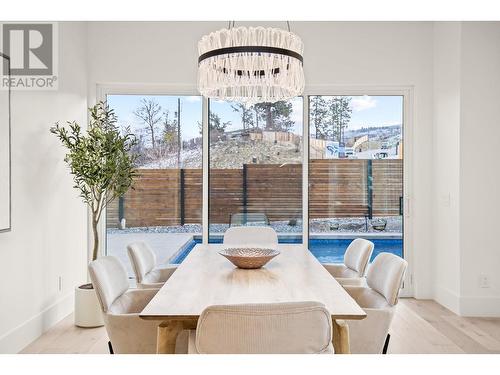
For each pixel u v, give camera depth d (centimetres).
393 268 240
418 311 425
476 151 409
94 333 360
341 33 468
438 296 456
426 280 470
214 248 350
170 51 467
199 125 485
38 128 353
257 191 485
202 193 484
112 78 466
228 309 154
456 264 418
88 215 466
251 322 154
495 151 409
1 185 292
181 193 485
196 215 484
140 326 218
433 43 468
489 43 408
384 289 246
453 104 421
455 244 420
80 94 443
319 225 488
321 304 160
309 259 304
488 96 409
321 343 162
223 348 156
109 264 249
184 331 223
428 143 469
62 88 399
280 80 269
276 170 486
